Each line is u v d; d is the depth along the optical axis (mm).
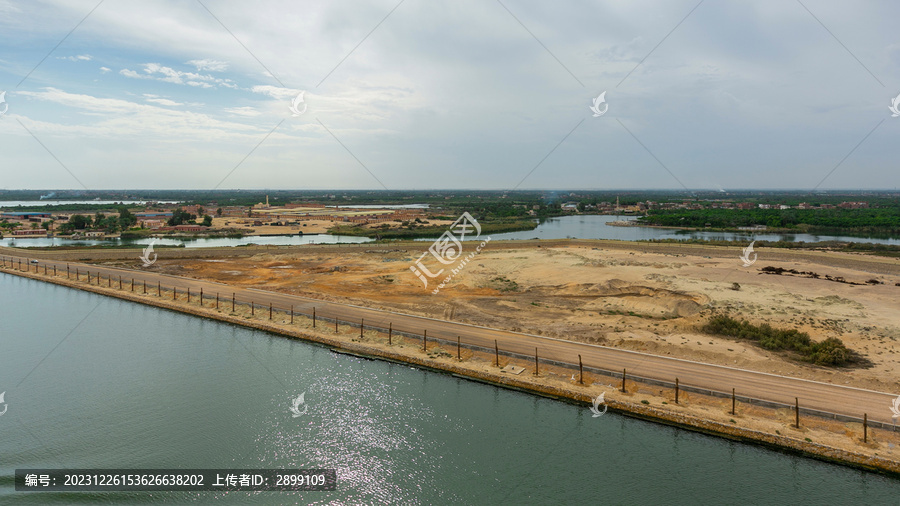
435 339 46562
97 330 53688
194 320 57469
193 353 46500
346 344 46531
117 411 35000
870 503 24828
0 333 52594
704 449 29609
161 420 33719
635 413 33094
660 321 51750
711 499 25109
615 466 28078
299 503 25422
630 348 43219
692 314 53312
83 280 78375
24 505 25188
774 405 32094
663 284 65188
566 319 52938
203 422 33438
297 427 32812
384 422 33375
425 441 31062
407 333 48312
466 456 29375
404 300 62750
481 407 35219
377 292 67875
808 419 30781
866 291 60969
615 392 35156
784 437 28953
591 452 29500
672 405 33000
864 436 28438
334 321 53062
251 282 75750
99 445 30703
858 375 36281
